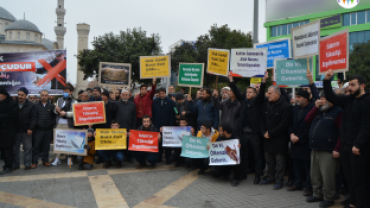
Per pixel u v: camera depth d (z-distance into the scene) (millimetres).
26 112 6848
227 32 18938
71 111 7680
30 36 55312
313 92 5289
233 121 6395
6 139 6480
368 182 4379
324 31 33438
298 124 5391
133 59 18328
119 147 7008
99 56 18609
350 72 21203
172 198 5082
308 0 35031
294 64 6340
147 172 6773
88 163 7117
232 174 6797
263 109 5930
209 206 4699
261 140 6293
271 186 5832
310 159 5199
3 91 6422
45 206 4648
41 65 8992
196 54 18672
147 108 7984
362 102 4121
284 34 37219
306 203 4844
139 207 4664
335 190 4805
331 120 4688
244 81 18688
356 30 31000
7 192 5273
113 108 7543
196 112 7434
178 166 7410
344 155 4355
